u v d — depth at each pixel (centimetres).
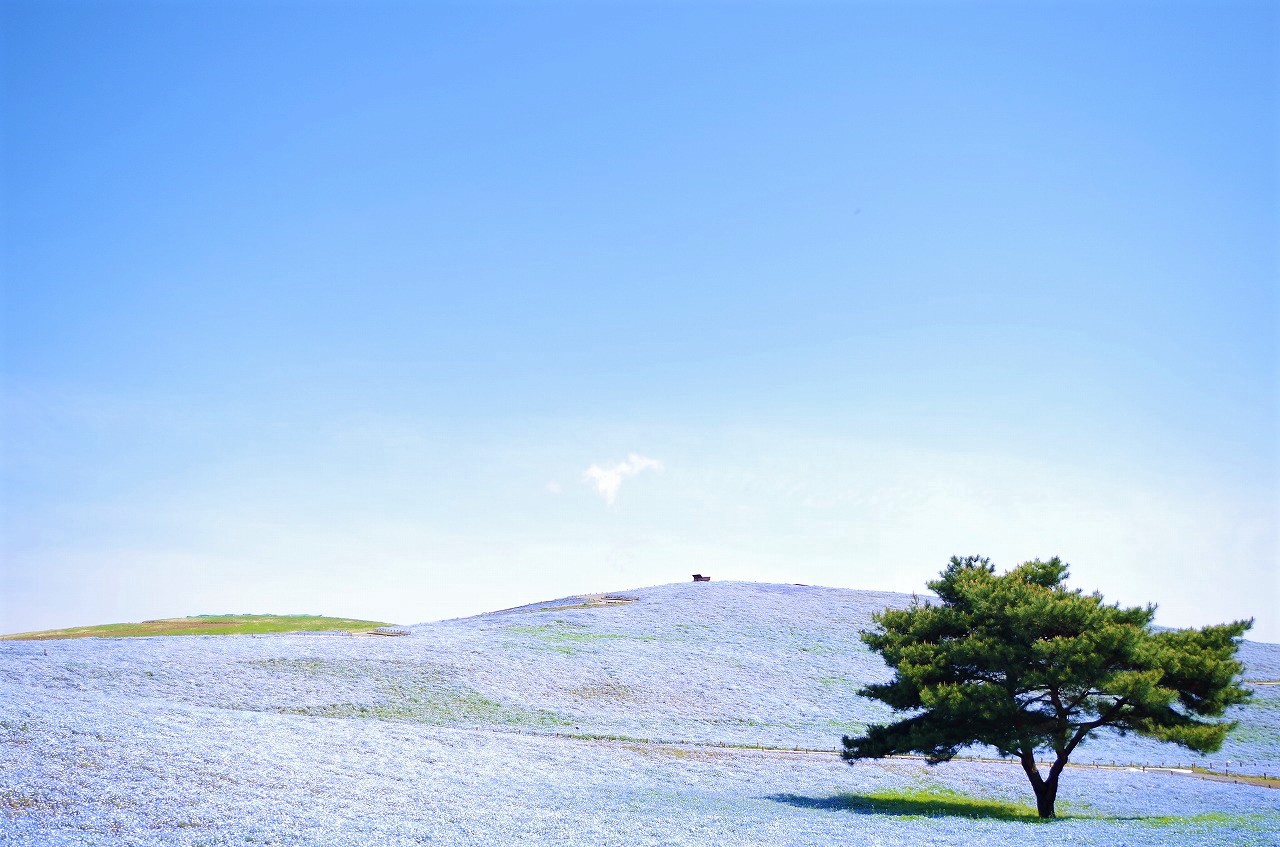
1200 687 3522
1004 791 4200
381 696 5244
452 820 2394
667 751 4581
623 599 9994
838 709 6050
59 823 1947
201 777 2492
